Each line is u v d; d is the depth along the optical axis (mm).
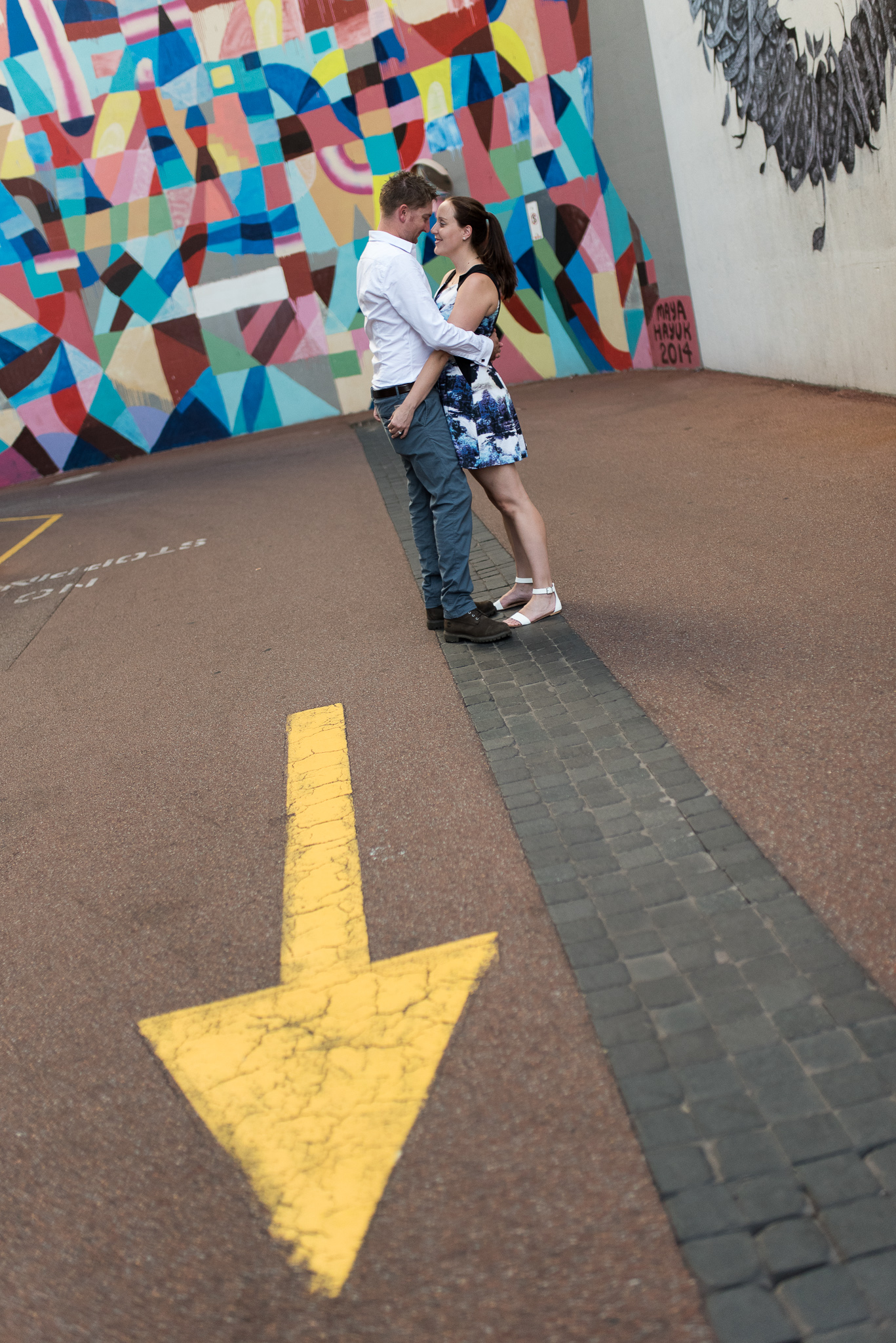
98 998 2486
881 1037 1845
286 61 13398
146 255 14188
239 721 4062
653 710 3301
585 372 13578
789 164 7980
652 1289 1502
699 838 2557
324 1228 1718
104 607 6359
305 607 5445
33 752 4227
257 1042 2201
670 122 10227
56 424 14758
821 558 4328
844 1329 1393
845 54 6793
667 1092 1828
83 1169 1959
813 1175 1613
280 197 13945
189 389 14695
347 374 14625
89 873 3119
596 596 4492
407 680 4051
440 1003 2188
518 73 12516
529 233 13250
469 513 4129
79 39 13453
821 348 8180
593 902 2402
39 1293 1710
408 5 12797
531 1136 1810
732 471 6113
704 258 10242
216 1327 1587
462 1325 1509
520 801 2928
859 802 2557
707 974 2090
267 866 2916
